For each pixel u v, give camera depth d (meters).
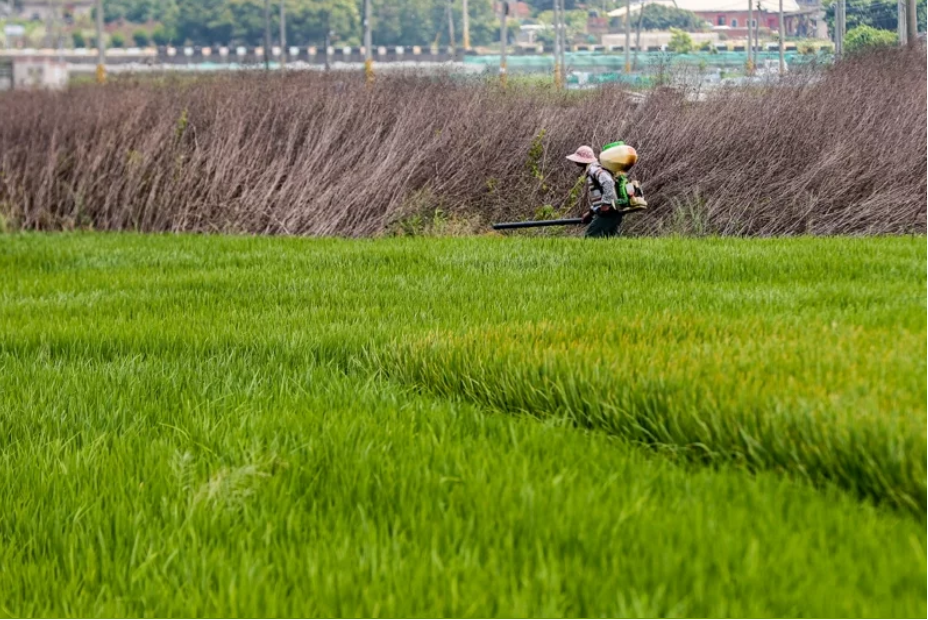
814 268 34.31
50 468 18.09
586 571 12.28
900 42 102.31
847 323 22.42
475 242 47.25
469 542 13.38
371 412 20.09
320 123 65.94
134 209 66.31
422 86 75.56
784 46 184.12
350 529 14.27
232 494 15.64
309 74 96.50
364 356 25.16
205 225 63.81
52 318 32.16
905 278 31.36
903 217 55.50
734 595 11.61
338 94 70.81
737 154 58.19
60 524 15.48
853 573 11.76
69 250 51.06
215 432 18.98
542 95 72.69
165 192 64.62
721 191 56.88
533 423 18.08
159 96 79.25
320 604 12.12
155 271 43.47
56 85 129.00
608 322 23.47
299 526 14.43
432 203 61.31
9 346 28.36
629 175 58.44
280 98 69.56
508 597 11.95
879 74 70.75
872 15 171.88
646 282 33.47
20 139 75.06
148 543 14.59
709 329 21.80
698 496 14.16
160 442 18.73
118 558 14.23
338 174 62.16
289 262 44.09
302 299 34.28
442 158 62.62
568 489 14.60
